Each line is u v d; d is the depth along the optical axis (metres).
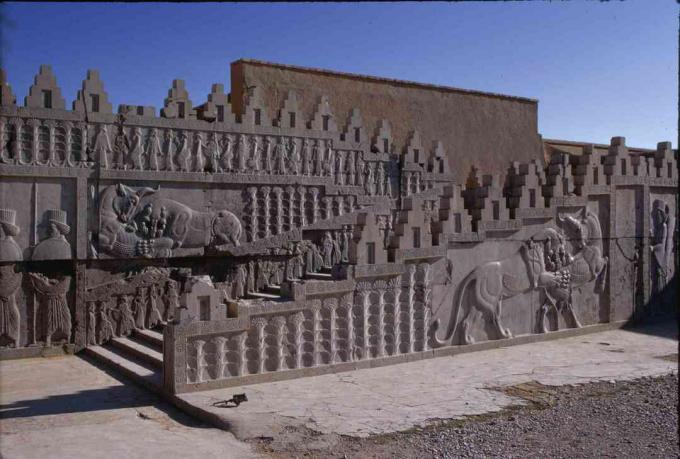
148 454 6.96
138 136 13.17
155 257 13.39
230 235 14.17
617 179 14.94
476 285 12.44
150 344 12.37
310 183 15.20
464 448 7.16
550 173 14.05
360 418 8.16
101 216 12.86
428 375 10.49
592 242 14.49
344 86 17.77
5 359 12.16
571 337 13.96
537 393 9.44
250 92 14.61
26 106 12.18
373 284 11.16
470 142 20.55
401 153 16.91
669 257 16.48
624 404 8.88
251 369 9.93
